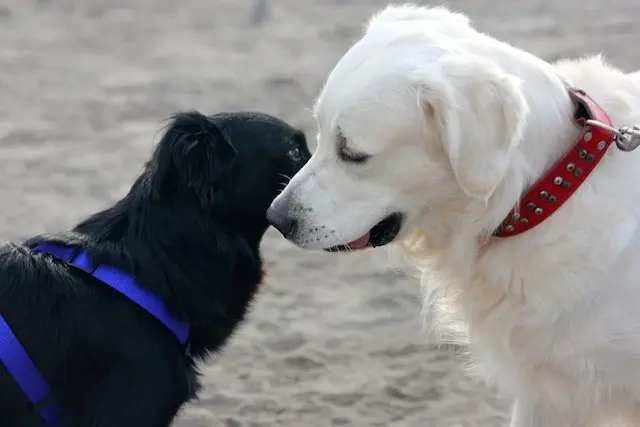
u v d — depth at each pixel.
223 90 10.04
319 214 3.57
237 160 3.91
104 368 3.63
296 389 4.93
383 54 3.46
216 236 3.85
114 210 3.94
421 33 3.47
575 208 3.40
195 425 4.63
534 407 3.94
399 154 3.45
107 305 3.66
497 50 3.49
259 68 10.84
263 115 4.15
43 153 8.48
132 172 7.94
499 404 4.75
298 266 6.31
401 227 3.62
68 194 7.51
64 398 3.62
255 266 4.10
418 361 5.16
